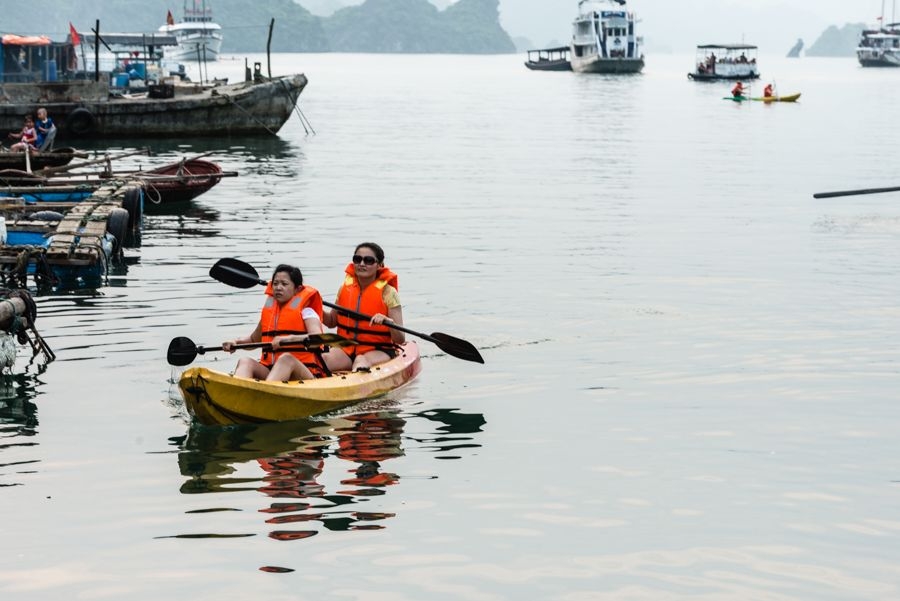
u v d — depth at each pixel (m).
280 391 9.47
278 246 18.53
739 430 9.32
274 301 10.23
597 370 11.16
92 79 45.31
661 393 10.38
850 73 162.38
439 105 68.75
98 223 16.52
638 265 16.89
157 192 22.05
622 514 7.55
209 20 166.12
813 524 7.40
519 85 105.81
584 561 6.83
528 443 9.00
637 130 48.81
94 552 6.91
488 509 7.62
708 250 18.33
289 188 27.16
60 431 9.24
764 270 16.55
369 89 92.69
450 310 13.77
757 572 6.71
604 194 26.25
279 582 6.52
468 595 6.39
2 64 43.69
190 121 40.66
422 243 18.86
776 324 13.09
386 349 10.98
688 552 6.97
